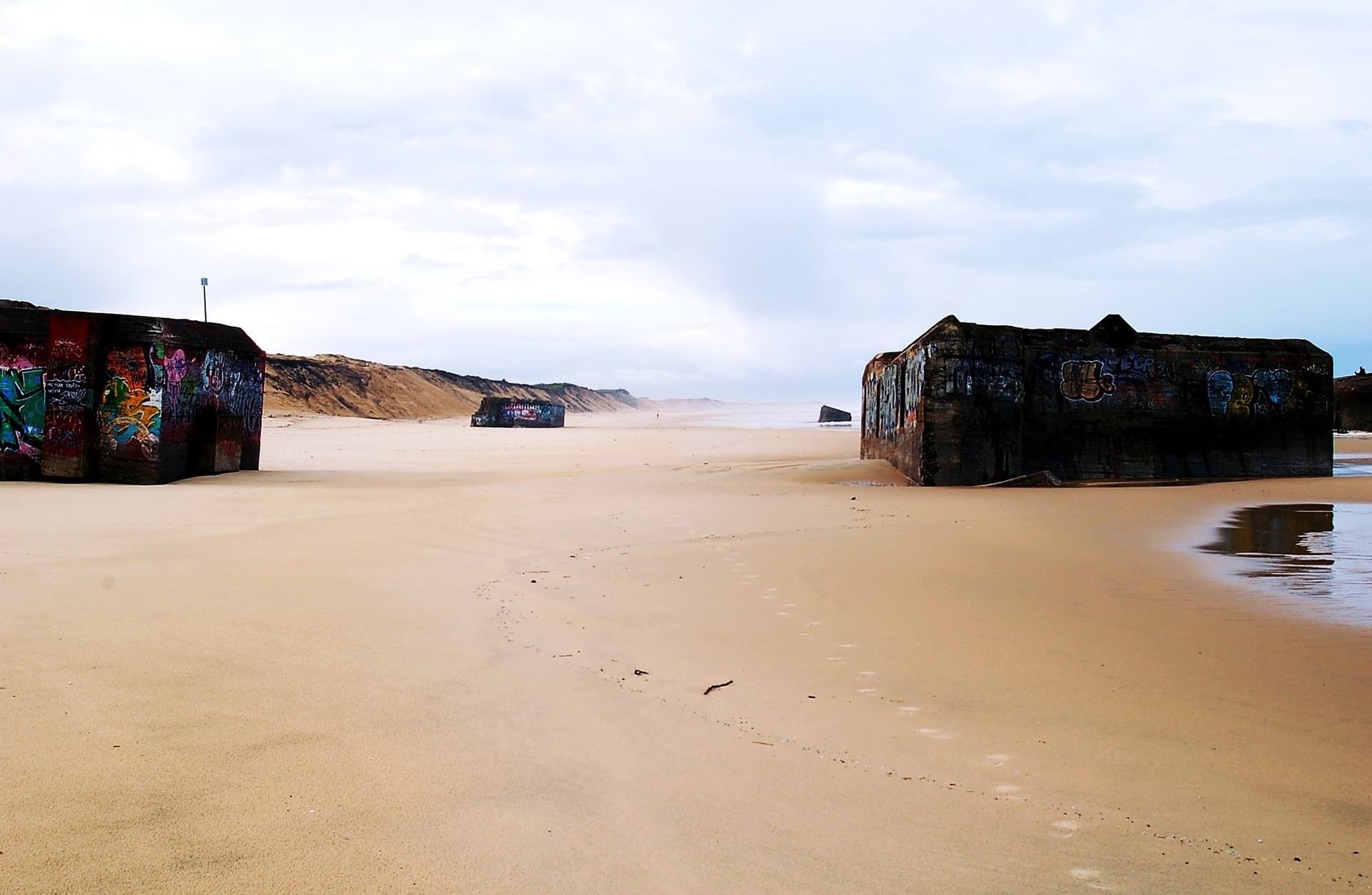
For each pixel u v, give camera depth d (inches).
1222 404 793.6
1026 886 109.4
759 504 539.8
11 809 122.0
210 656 197.5
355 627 229.5
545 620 248.7
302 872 108.0
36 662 188.1
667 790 135.9
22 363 676.7
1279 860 117.4
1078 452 768.3
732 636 234.7
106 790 128.5
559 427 2420.0
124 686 174.6
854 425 3149.6
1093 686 192.5
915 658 214.8
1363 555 360.5
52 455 673.0
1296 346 808.3
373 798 129.0
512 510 504.1
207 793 128.9
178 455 706.8
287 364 3326.8
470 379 4975.4
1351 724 168.4
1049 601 274.7
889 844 120.1
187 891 103.3
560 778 139.0
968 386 709.3
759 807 130.6
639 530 431.8
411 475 764.6
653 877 109.4
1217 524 457.7
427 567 326.3
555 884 107.0
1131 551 368.8
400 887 105.3
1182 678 197.0
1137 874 113.0
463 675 191.6
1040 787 140.3
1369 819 129.6
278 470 826.2
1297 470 802.8
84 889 102.7
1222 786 141.3
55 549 335.3
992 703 181.6
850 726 167.9
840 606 269.4
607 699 179.6
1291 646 223.3
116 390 676.7
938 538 402.6
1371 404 1647.4
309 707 167.0
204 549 346.9
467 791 132.5
